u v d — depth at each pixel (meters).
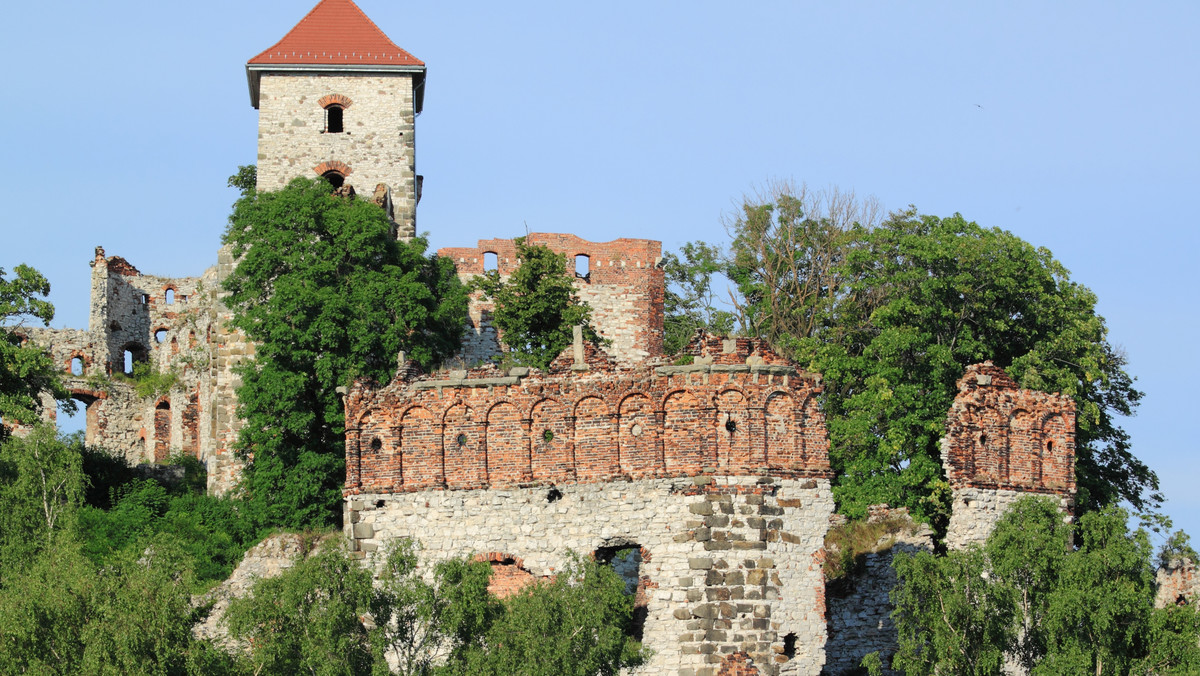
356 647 189.25
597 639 189.75
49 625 189.38
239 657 192.75
